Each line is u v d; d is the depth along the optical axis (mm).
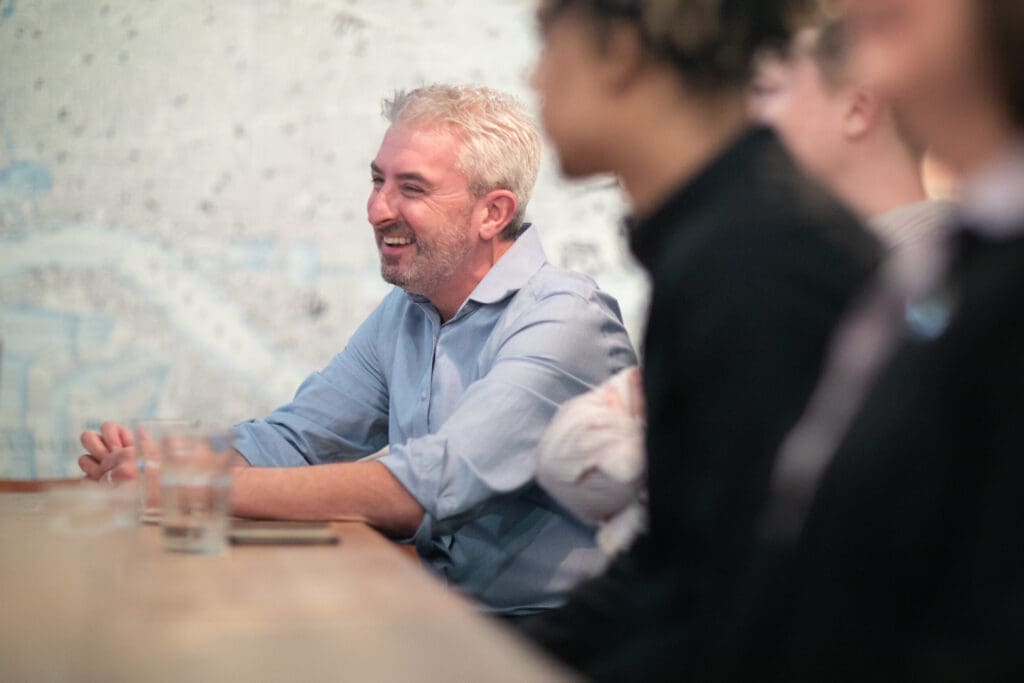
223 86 3859
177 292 3848
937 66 731
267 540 1462
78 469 3811
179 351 3840
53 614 940
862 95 1587
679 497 1068
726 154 1114
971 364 726
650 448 1092
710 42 1127
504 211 2336
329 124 3871
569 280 2240
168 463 1331
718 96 1146
